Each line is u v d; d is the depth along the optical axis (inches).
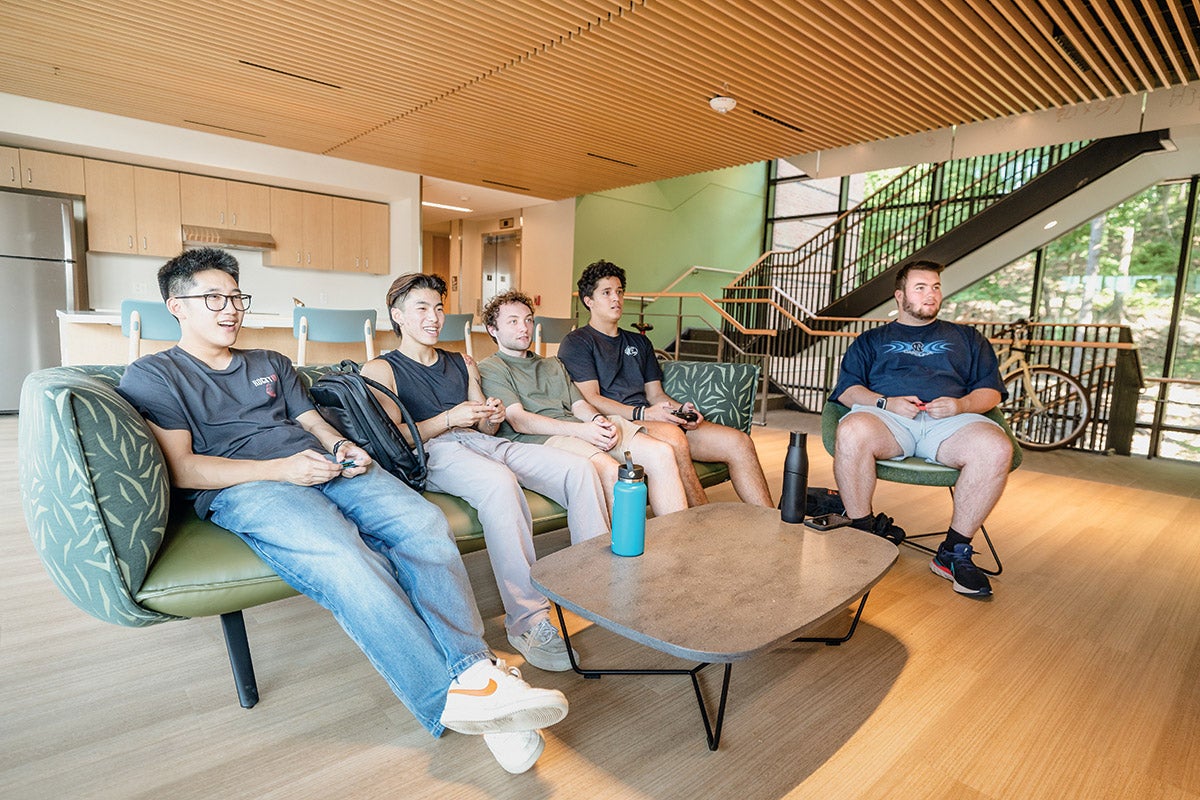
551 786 48.8
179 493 59.8
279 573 54.1
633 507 57.9
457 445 74.0
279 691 60.1
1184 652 74.5
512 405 86.2
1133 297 246.8
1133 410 210.2
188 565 52.4
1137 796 50.0
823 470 162.2
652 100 172.2
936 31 127.1
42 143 202.1
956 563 91.1
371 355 166.2
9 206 191.5
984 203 298.2
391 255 291.0
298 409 68.7
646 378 108.2
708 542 63.1
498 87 165.6
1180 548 113.7
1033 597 89.5
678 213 362.3
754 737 55.7
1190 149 220.4
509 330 90.4
